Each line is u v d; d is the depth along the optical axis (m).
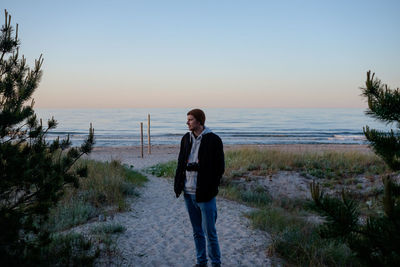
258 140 35.84
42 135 2.82
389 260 1.65
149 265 3.39
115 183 7.33
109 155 19.12
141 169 13.66
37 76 2.84
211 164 2.95
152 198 7.54
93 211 5.46
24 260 2.50
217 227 5.09
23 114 2.61
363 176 9.56
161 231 4.78
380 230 1.71
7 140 2.56
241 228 5.02
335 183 9.25
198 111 3.07
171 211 6.26
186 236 4.57
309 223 5.07
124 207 6.00
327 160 11.35
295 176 10.14
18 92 2.70
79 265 2.90
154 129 60.47
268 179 9.93
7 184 2.45
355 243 1.79
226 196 8.18
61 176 2.79
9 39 2.63
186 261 3.57
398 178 8.26
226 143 32.06
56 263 2.90
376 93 1.97
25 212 2.62
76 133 44.25
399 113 1.85
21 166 2.48
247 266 3.49
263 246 4.14
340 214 1.80
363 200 7.77
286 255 3.81
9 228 2.40
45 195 2.65
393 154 1.92
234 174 10.39
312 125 70.12
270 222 5.23
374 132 2.04
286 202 8.04
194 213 3.21
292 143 32.12
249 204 7.70
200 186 2.94
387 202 1.63
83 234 4.02
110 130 56.34
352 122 82.06
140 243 4.13
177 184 3.20
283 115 135.62
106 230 4.34
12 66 2.70
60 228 4.34
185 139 3.19
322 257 3.61
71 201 5.73
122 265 3.25
